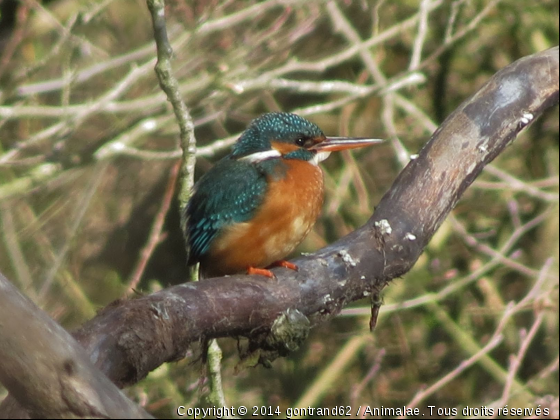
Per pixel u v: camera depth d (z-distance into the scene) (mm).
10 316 4027
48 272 12320
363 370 14141
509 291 14461
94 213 14930
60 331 4113
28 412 4094
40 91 12336
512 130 6570
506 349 13875
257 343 5641
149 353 4656
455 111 6645
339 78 14953
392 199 6281
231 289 5355
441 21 14219
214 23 12328
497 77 6723
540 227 13961
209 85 12578
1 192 11977
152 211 15109
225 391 13445
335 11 12930
